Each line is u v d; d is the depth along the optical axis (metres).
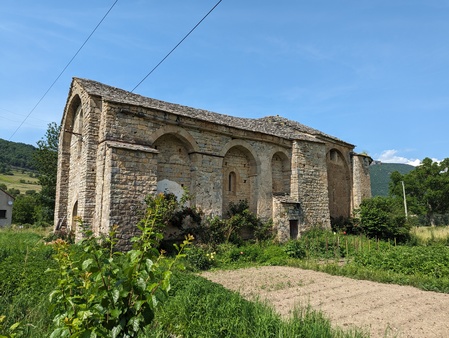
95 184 13.69
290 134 20.92
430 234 23.61
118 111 13.35
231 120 19.19
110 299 2.85
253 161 18.28
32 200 45.22
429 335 5.89
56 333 2.72
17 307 5.59
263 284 9.91
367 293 8.92
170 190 14.89
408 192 53.06
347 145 25.05
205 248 14.02
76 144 17.03
